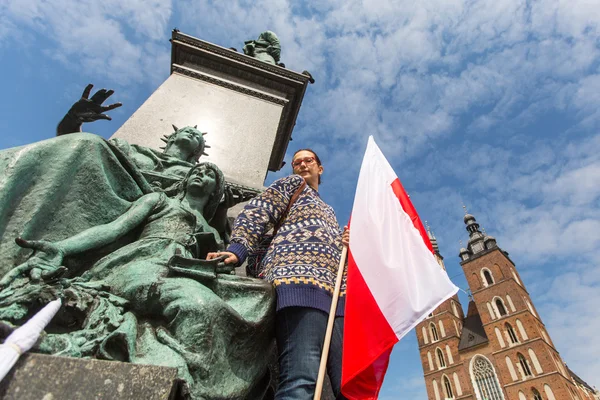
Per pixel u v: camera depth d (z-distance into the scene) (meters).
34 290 1.17
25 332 0.78
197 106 3.45
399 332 1.48
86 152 1.61
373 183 2.06
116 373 0.85
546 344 37.22
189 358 1.13
